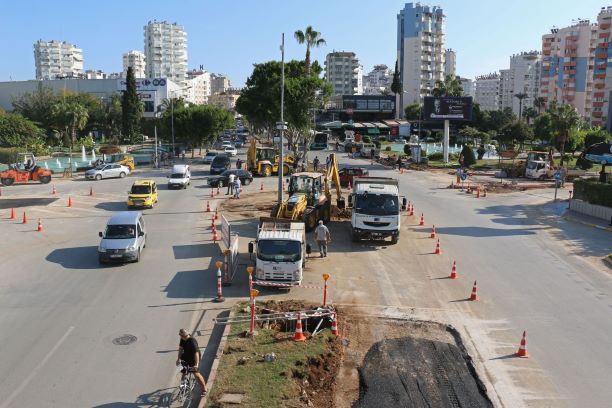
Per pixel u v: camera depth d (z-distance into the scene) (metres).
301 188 29.48
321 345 14.35
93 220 31.67
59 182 49.62
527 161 54.75
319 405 11.61
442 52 166.62
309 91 58.62
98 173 51.56
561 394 12.39
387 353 14.23
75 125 92.06
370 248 25.42
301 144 94.25
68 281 20.11
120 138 109.62
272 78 64.38
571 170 54.59
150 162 69.88
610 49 133.25
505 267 22.69
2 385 12.40
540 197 42.00
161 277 20.61
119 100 113.00
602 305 18.27
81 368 13.24
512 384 12.80
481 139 99.31
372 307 17.70
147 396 11.98
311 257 23.61
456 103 67.19
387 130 123.31
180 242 26.22
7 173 47.38
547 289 19.86
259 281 19.20
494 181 51.72
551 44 150.25
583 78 141.50
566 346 14.96
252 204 36.91
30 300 18.03
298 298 18.42
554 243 26.97
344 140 109.31
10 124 81.69
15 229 29.11
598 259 24.05
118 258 21.98
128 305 17.58
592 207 33.59
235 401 11.41
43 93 107.25
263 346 14.20
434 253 24.75
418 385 12.58
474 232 29.34
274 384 12.16
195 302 17.91
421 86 164.00
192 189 44.81
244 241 26.28
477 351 14.55
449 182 51.00
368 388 12.37
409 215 33.94
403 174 57.19
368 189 26.09
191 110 75.81
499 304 18.20
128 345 14.56
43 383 12.49
